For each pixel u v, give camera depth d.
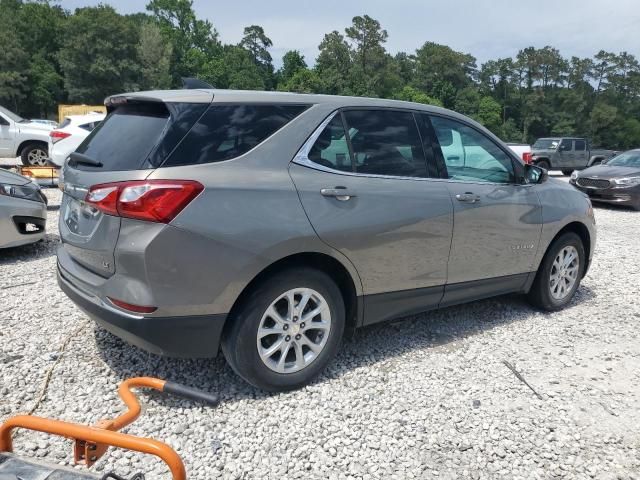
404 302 3.69
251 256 2.86
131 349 3.68
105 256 2.83
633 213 11.84
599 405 3.29
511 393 3.38
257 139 3.04
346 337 4.07
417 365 3.69
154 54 65.50
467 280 4.02
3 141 13.79
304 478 2.53
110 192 2.75
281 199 2.98
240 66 93.06
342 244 3.20
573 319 4.71
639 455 2.81
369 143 3.49
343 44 94.31
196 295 2.79
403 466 2.64
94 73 61.75
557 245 4.67
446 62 100.00
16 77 59.91
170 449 1.59
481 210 3.95
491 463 2.70
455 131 4.03
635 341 4.28
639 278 6.10
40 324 4.07
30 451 2.60
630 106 102.44
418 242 3.59
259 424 2.91
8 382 3.21
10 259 6.00
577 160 23.77
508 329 4.41
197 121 2.90
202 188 2.75
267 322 3.09
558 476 2.62
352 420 2.99
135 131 3.01
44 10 70.44
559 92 98.50
